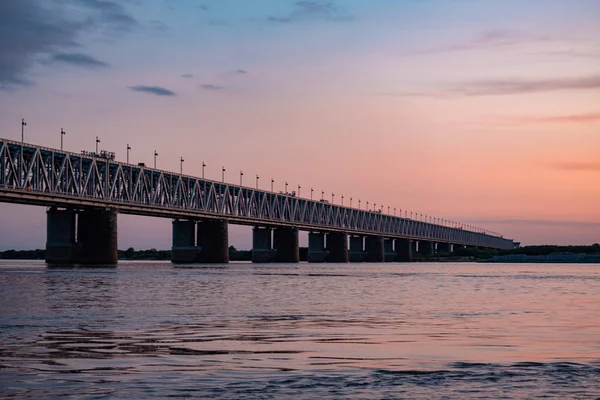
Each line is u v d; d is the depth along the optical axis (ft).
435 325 133.59
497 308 176.76
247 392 71.92
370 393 71.92
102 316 146.41
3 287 253.44
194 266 655.76
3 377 78.64
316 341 108.78
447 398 70.18
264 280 341.62
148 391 72.13
